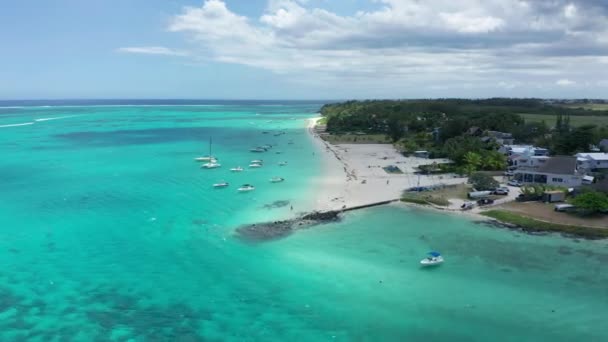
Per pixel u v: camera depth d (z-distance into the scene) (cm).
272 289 4900
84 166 11756
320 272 5303
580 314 4391
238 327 4184
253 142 18000
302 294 4794
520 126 16375
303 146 16738
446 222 7119
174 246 6044
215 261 5581
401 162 12650
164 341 3944
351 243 6222
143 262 5525
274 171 11456
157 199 8400
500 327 4188
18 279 5003
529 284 5000
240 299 4678
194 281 5053
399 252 5906
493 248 6034
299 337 4041
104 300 4603
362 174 10925
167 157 13612
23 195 8512
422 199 8281
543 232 6600
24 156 13225
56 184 9506
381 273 5288
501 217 7200
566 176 8944
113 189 9156
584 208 7069
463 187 9325
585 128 12850
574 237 6391
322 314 4416
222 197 8625
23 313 4316
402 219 7288
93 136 19200
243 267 5422
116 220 7094
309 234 6569
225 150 15500
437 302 4628
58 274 5150
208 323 4241
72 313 4344
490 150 12812
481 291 4850
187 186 9575
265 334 4081
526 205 7788
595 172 9994
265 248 6019
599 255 5766
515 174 9625
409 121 19888
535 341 3969
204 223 6994
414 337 4047
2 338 3900
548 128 16838
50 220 7031
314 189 9312
